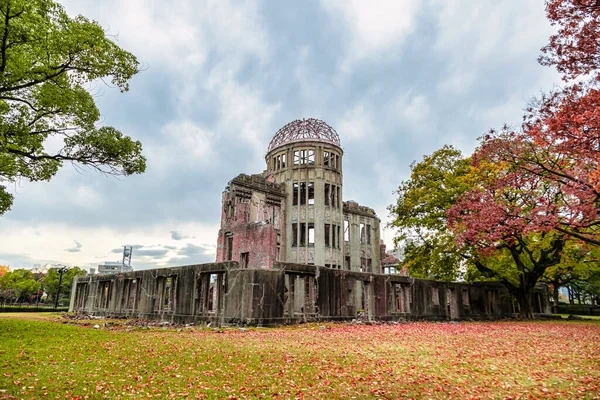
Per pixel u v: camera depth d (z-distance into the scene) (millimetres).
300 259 35000
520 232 18391
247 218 31250
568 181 15055
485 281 32719
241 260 28625
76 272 63844
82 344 11273
